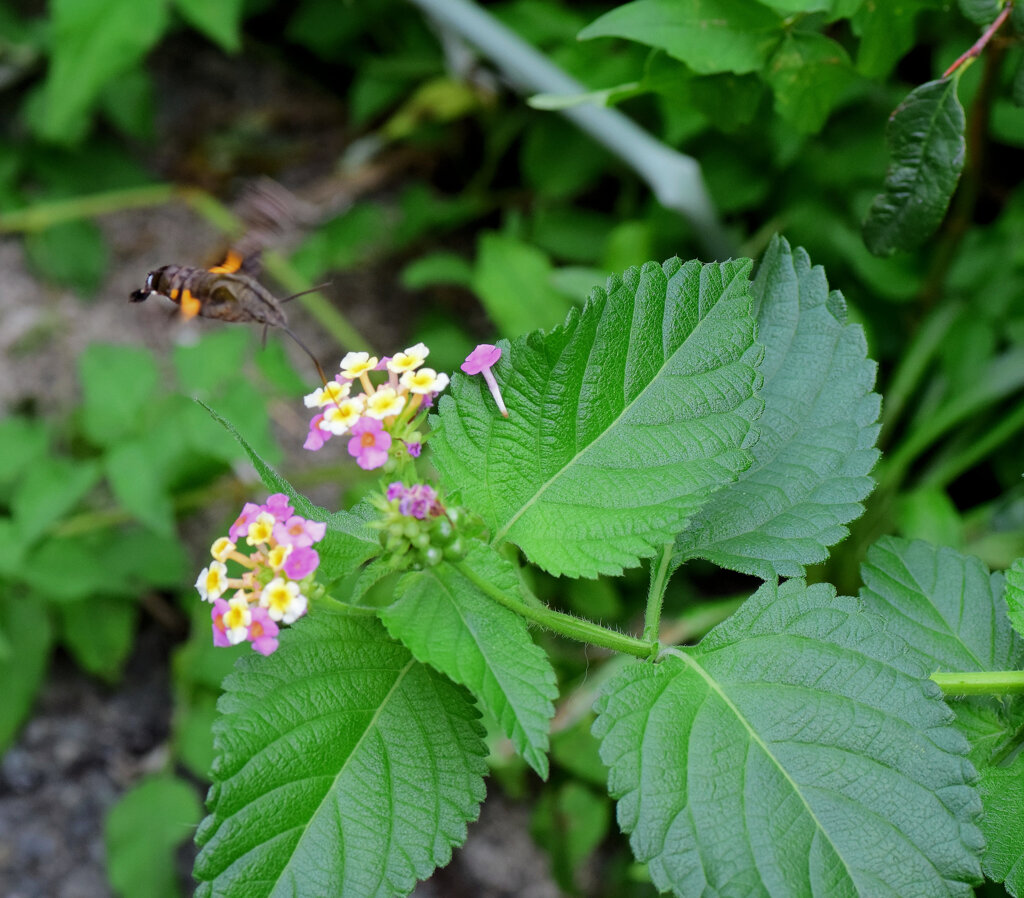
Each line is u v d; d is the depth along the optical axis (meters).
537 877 0.54
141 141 0.73
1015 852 0.33
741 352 0.34
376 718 0.32
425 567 0.32
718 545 0.35
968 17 0.38
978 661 0.36
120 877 0.50
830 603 0.33
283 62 0.77
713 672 0.32
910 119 0.38
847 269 0.58
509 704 0.30
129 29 0.56
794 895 0.30
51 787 0.56
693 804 0.31
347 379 0.34
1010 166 0.60
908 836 0.30
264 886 0.31
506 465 0.34
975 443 0.55
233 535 0.32
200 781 0.56
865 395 0.36
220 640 0.31
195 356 0.54
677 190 0.52
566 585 0.55
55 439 0.63
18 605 0.54
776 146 0.57
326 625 0.32
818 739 0.31
